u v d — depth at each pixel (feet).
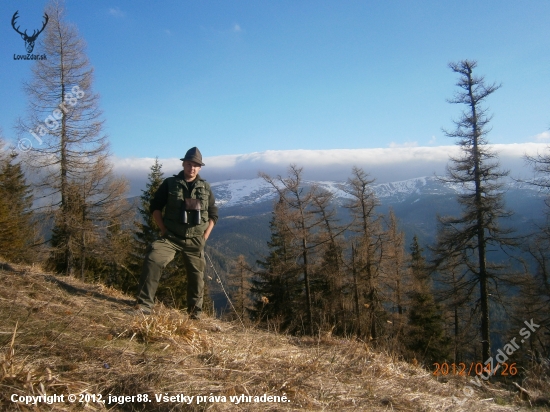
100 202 65.82
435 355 62.39
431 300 71.67
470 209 54.49
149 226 74.23
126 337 11.76
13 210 61.00
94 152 62.85
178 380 9.39
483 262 53.62
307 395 10.09
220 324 16.40
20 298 13.38
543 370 16.35
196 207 15.49
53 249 61.98
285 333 18.04
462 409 11.55
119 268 66.90
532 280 53.36
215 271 17.31
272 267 77.25
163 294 61.05
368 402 10.61
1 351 9.00
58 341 10.28
